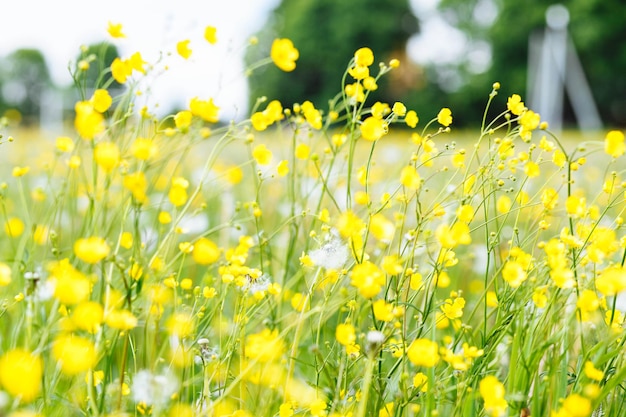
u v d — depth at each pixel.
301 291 1.60
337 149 1.44
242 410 1.27
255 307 1.39
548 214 1.38
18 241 1.77
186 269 1.71
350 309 1.36
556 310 1.27
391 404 1.30
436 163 2.13
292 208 1.52
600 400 1.22
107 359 1.29
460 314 1.33
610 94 16.81
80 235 1.45
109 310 1.21
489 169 1.34
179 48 1.35
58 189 2.09
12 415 1.14
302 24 19.05
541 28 16.66
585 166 2.79
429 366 1.22
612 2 16.00
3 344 1.41
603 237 1.27
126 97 1.38
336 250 1.30
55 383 1.27
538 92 10.61
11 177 2.75
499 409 1.18
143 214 1.75
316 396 1.29
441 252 1.33
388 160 3.00
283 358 1.32
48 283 1.29
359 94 1.41
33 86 23.47
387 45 19.27
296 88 19.31
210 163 1.36
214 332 1.46
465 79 18.36
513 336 1.30
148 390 1.20
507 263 1.28
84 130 1.22
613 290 1.21
